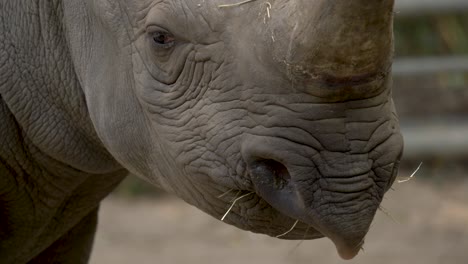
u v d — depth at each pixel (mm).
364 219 6895
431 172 19312
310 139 6812
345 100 6695
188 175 7637
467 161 19516
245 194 7402
